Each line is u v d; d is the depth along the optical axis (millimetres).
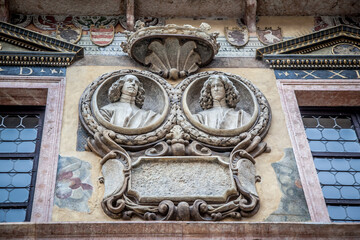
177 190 5746
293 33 7914
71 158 6070
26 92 6797
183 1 7887
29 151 6414
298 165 6191
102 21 7816
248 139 6207
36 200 5680
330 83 7109
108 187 5766
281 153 6301
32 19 7746
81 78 6938
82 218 5555
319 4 8031
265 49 7398
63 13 7832
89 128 6262
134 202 5656
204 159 6023
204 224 5270
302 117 7086
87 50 7352
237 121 6434
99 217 5570
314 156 6652
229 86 6746
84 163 6031
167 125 6297
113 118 6332
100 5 7801
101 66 7129
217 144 6207
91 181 5879
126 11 7820
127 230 5227
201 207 5555
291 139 6445
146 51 7137
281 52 7406
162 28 7027
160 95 6750
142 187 5758
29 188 6062
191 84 6809
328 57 7363
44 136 6254
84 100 6527
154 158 5977
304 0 7988
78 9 7809
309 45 7562
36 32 7344
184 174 5898
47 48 7238
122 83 6668
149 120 6383
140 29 7039
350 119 7109
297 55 7352
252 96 6742
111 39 7559
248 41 7703
